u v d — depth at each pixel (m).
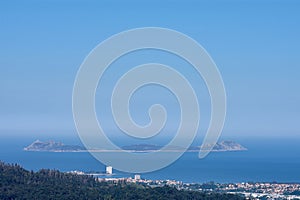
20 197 125.06
